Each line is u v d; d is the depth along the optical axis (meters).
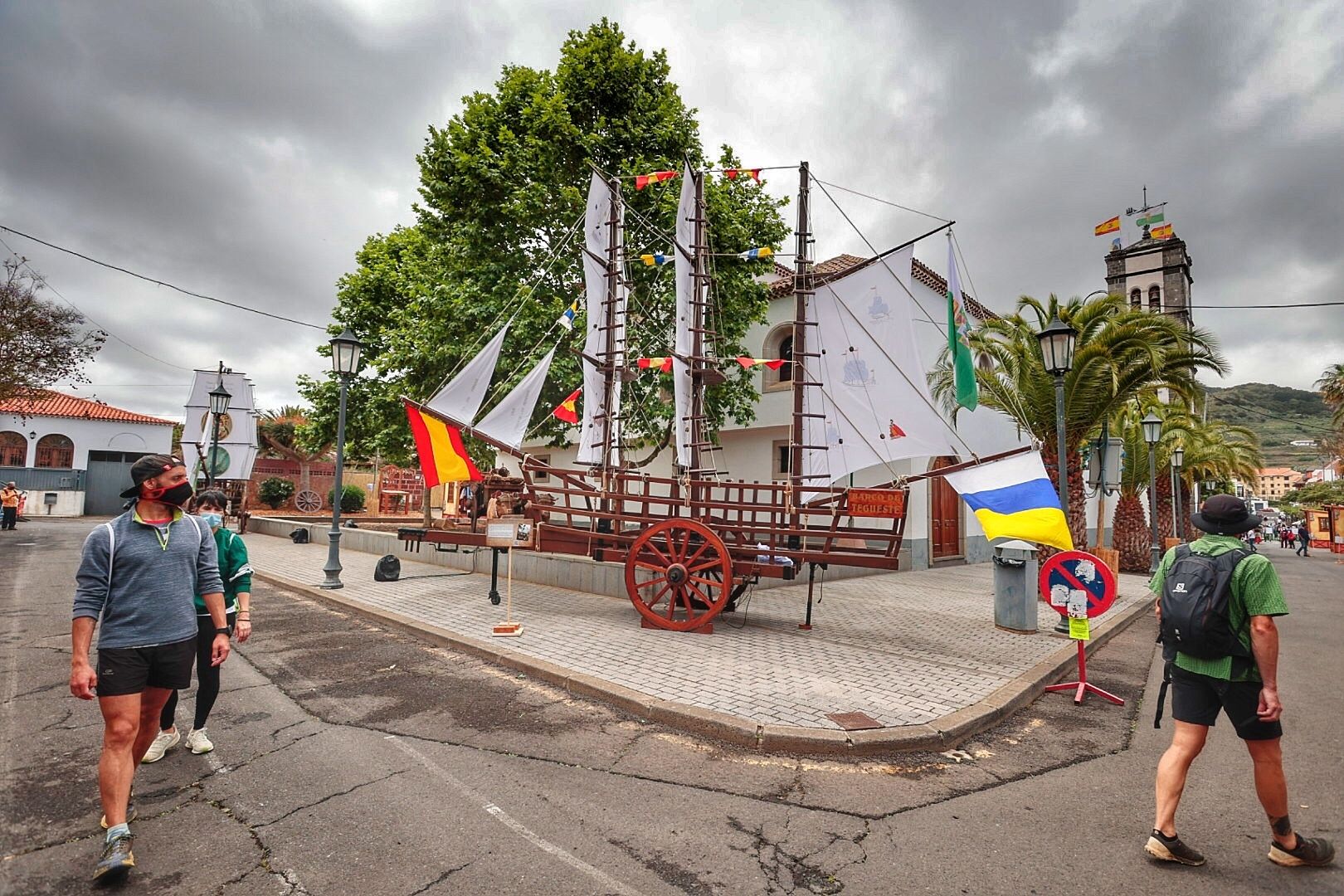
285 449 34.22
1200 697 3.42
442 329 13.76
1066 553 6.60
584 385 10.20
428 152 14.08
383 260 18.28
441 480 9.91
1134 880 3.24
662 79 14.47
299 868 3.19
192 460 23.27
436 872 3.18
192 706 5.51
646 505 8.95
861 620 9.66
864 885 3.17
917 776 4.54
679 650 7.41
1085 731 5.55
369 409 16.92
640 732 5.21
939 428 8.46
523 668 6.71
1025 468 7.56
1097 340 12.38
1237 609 3.38
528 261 13.98
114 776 3.11
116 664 3.17
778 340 17.42
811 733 4.96
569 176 13.70
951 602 11.41
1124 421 18.69
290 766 4.37
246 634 4.43
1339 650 9.20
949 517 18.53
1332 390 37.03
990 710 5.63
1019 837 3.68
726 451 18.28
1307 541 31.42
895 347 8.79
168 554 3.42
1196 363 14.16
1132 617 11.09
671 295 13.66
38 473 31.12
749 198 14.94
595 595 10.89
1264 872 3.33
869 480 15.34
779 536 9.15
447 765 4.46
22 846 3.31
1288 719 5.97
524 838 3.53
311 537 19.22
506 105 13.87
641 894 3.06
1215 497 3.62
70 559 14.12
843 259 18.83
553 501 9.66
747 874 3.25
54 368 21.25
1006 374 13.25
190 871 3.14
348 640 7.95
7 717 5.05
